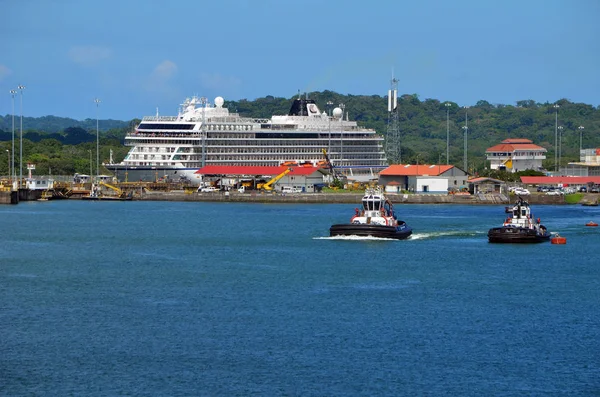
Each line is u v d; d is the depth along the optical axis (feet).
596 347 632.79
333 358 606.96
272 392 547.90
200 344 638.53
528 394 545.44
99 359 606.55
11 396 543.39
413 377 571.69
